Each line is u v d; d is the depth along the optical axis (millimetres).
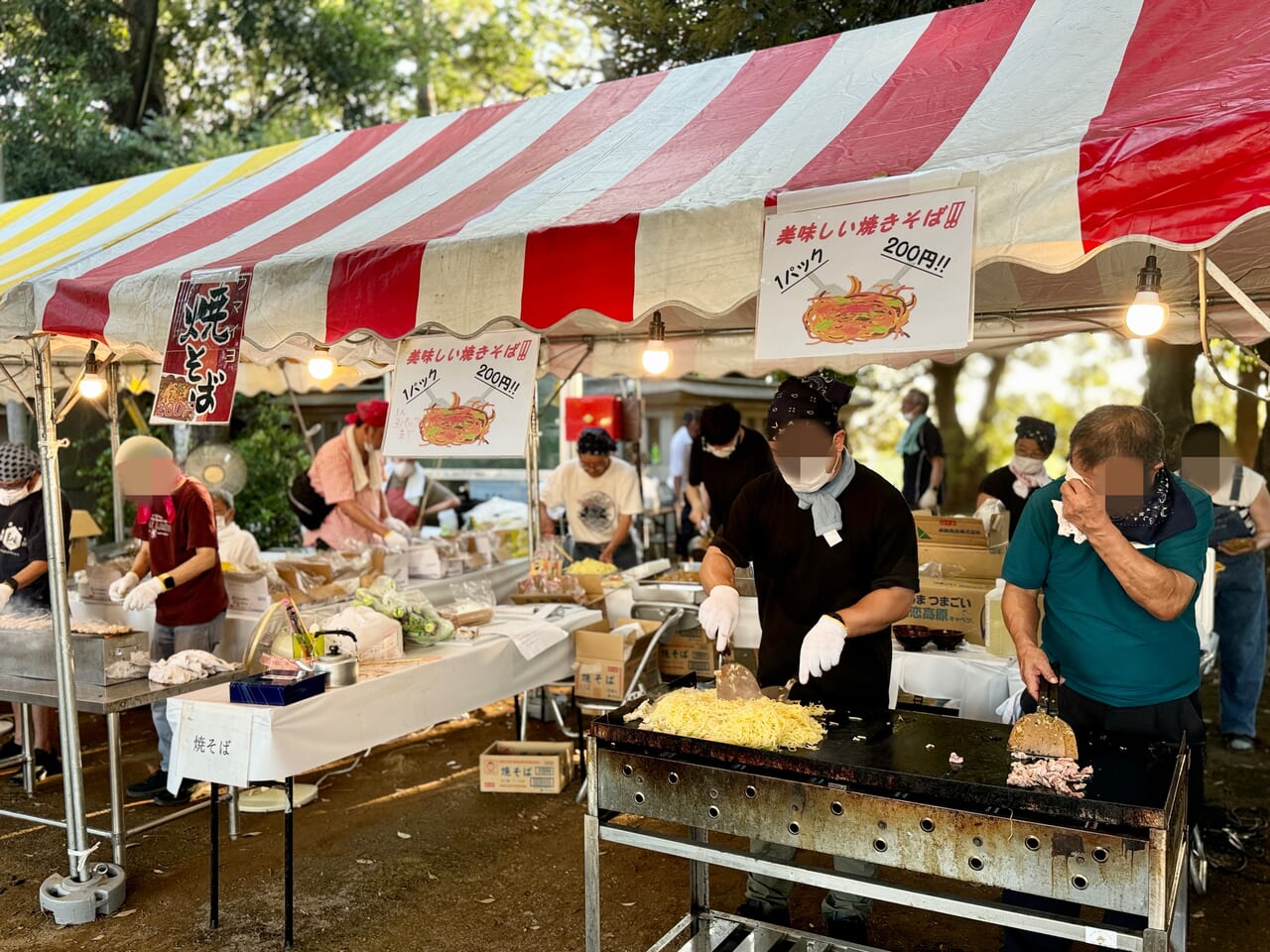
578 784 4930
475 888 3820
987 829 2127
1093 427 2461
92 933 3475
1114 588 2611
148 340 3539
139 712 6328
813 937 2904
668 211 2719
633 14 7781
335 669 3467
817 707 2744
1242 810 4480
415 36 18406
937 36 3502
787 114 3367
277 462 10445
